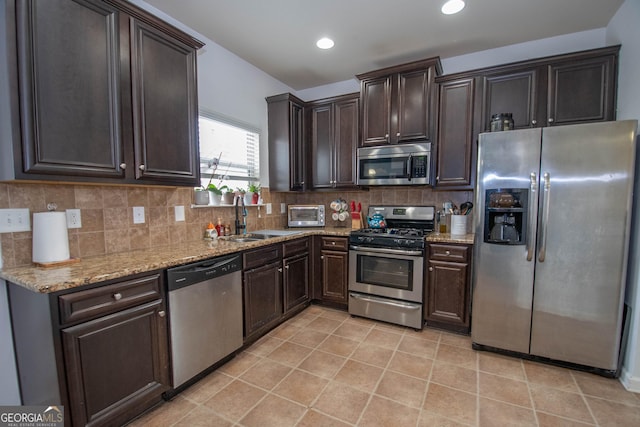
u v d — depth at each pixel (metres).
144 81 1.70
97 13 1.48
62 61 1.36
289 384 1.82
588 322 1.89
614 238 1.80
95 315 1.30
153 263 1.54
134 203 1.96
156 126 1.78
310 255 3.03
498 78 2.45
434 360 2.08
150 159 1.75
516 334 2.09
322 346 2.29
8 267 1.43
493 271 2.13
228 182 2.81
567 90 2.25
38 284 1.16
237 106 2.84
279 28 2.34
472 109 2.55
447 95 2.64
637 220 1.79
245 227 2.81
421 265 2.51
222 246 2.10
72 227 1.66
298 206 3.37
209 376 1.90
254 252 2.26
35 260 1.47
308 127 3.39
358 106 3.09
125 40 1.60
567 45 2.48
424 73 2.69
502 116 2.23
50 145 1.32
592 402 1.63
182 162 1.95
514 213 2.06
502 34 2.46
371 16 2.19
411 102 2.75
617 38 2.14
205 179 2.57
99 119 1.50
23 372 1.42
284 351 2.21
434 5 2.05
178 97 1.91
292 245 2.73
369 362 2.06
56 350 1.19
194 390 1.76
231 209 2.75
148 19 1.71
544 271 1.99
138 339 1.48
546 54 2.55
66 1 1.36
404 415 1.55
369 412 1.57
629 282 1.85
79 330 1.25
